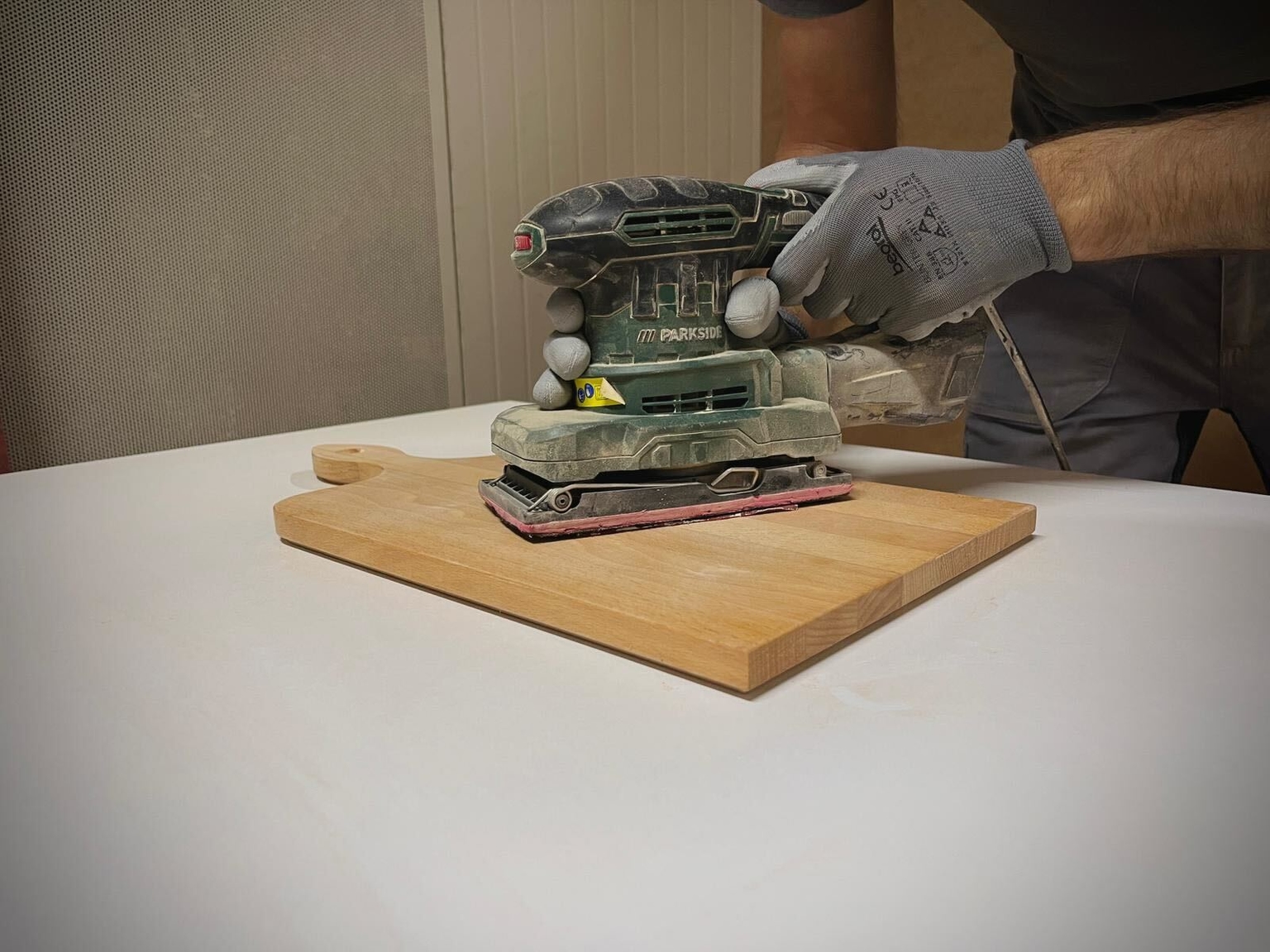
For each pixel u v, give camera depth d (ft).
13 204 3.96
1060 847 1.09
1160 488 2.84
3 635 1.82
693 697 1.50
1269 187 2.21
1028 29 3.40
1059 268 2.57
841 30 3.68
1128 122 2.58
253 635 1.80
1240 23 2.97
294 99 4.72
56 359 4.18
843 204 2.38
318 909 1.01
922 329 2.57
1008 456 4.55
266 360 4.85
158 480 3.25
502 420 2.37
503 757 1.32
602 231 2.14
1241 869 1.04
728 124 7.03
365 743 1.37
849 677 1.56
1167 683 1.51
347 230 5.05
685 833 1.13
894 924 0.97
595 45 6.05
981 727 1.37
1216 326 3.98
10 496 3.03
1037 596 1.92
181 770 1.30
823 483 2.41
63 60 3.98
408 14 5.09
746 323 2.31
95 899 1.03
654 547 2.05
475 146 5.55
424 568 2.03
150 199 4.32
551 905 1.01
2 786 1.26
